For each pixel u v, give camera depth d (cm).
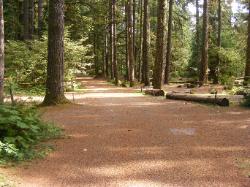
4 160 736
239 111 1359
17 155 750
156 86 2320
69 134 995
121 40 5347
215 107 1473
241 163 731
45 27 2898
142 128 1069
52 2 1506
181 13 4494
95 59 5534
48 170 709
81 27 3222
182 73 4694
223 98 1512
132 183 643
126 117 1259
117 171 704
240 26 4288
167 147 859
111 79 4278
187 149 839
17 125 821
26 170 704
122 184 639
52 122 1114
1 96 1092
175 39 4647
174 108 1476
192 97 1709
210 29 3841
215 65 3638
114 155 803
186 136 962
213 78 3650
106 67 4934
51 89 1530
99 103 1686
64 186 632
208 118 1218
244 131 1009
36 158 776
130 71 3316
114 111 1406
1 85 1095
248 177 656
